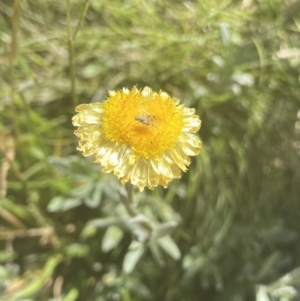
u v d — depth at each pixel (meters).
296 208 0.23
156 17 0.23
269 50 0.23
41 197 0.22
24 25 0.23
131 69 0.23
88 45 0.23
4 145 0.22
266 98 0.23
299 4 0.22
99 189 0.20
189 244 0.22
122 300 0.20
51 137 0.23
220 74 0.22
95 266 0.22
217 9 0.22
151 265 0.21
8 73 0.23
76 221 0.22
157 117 0.14
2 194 0.21
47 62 0.23
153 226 0.17
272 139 0.23
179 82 0.23
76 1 0.23
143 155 0.14
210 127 0.23
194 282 0.22
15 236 0.22
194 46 0.23
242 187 0.23
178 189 0.22
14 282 0.20
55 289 0.21
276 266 0.21
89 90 0.23
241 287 0.21
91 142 0.14
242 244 0.22
